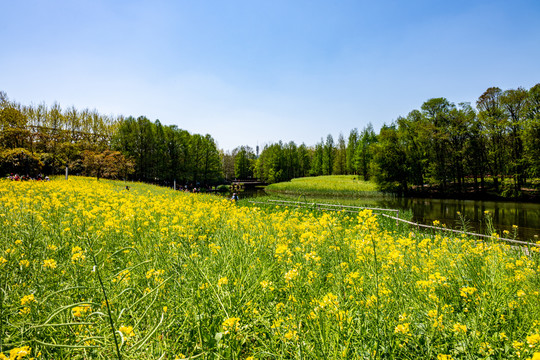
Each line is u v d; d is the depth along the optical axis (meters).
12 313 1.99
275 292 2.87
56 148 40.38
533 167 28.72
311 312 2.07
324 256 3.54
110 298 2.23
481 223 15.20
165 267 3.19
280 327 2.05
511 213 20.47
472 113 36.44
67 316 2.07
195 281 2.75
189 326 2.18
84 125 49.38
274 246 4.05
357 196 41.06
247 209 9.44
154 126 57.44
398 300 2.37
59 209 6.12
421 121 41.44
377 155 41.59
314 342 1.89
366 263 3.03
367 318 2.11
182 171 60.66
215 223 5.48
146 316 2.25
